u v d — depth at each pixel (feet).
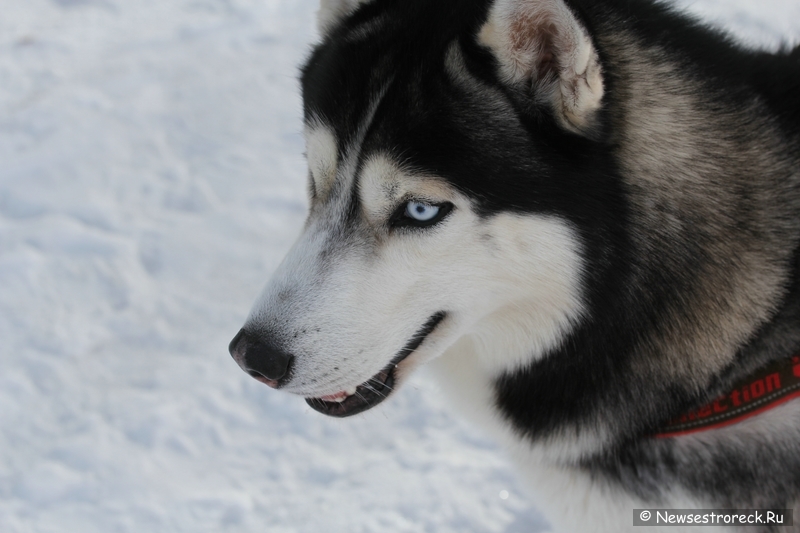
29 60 22.48
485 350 8.71
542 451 8.80
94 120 20.10
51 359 14.52
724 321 7.89
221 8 24.50
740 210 7.75
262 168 18.90
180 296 15.84
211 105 20.68
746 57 8.58
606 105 7.27
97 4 24.97
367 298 7.60
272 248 16.88
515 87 7.32
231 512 12.19
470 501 12.12
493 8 7.10
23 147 19.30
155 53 22.65
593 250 7.55
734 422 8.00
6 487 12.41
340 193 7.79
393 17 8.11
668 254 7.70
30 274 16.02
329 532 11.86
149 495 12.36
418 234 7.55
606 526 8.93
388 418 13.60
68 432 13.29
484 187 7.31
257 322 7.56
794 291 7.88
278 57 22.20
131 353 14.73
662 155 7.65
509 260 7.67
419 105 7.43
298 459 13.03
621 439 8.34
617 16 8.04
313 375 7.51
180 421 13.48
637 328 7.88
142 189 18.28
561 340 8.07
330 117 7.87
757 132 7.95
